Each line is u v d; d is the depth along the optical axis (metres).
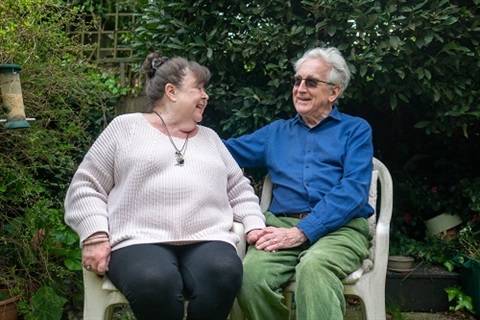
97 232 2.01
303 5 2.89
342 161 2.42
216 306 1.93
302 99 2.48
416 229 3.69
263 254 2.18
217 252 2.01
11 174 2.68
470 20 2.81
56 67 2.87
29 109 2.78
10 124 2.30
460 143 3.65
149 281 1.83
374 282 2.24
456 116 2.99
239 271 1.97
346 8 2.73
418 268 3.20
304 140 2.52
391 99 2.93
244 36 2.85
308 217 2.25
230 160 2.39
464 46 2.86
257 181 3.33
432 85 2.90
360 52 2.88
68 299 2.98
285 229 2.25
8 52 2.65
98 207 2.07
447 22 2.69
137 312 1.87
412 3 2.82
